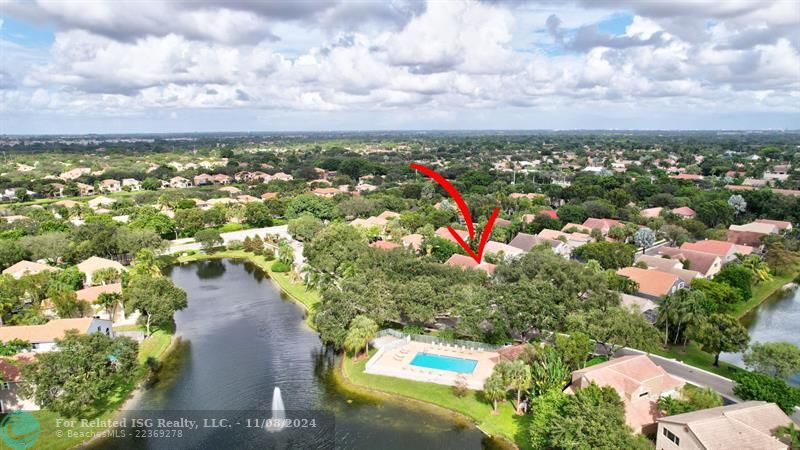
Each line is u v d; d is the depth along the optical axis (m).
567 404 56.94
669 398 61.97
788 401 61.66
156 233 157.00
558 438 53.34
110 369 69.00
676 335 88.69
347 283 93.25
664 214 178.12
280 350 89.75
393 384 75.56
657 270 112.62
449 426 65.94
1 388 67.75
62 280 108.56
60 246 135.88
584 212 177.88
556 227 164.25
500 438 63.12
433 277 96.69
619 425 53.19
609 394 59.00
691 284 103.94
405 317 98.38
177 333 97.69
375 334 86.38
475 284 96.06
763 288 122.25
